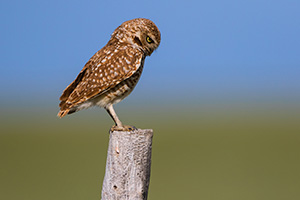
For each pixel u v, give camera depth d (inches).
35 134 1975.9
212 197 927.0
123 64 326.6
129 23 346.6
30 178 1093.8
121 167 266.8
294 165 1307.8
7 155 1438.2
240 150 1572.3
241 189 1009.5
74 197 901.2
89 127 2262.6
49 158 1376.7
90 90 321.1
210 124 2332.7
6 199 886.4
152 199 915.4
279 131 2076.8
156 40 348.2
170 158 1407.5
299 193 965.8
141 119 2485.2
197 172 1193.4
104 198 272.4
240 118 2635.3
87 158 1366.9
